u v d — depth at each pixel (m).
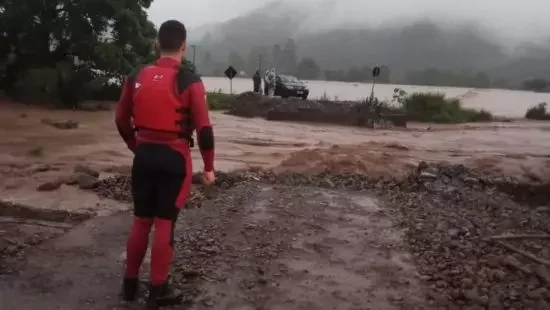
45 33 26.20
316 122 24.70
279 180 8.77
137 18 27.98
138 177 3.92
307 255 5.20
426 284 4.61
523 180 9.91
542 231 6.37
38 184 8.20
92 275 4.53
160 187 3.90
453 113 30.23
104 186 7.95
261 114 26.47
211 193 7.54
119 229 5.79
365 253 5.31
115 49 25.69
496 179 9.71
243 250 5.25
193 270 4.62
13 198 7.32
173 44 3.98
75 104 24.41
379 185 8.68
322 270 4.85
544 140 20.45
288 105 25.66
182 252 5.10
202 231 5.75
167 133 3.84
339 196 7.65
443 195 8.17
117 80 28.34
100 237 5.51
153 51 28.55
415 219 6.55
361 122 24.16
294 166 10.08
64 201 7.20
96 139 14.68
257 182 8.52
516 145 18.88
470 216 6.89
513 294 4.41
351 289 4.46
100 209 6.80
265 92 38.66
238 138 17.11
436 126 26.50
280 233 5.80
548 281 4.70
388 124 24.89
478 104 52.75
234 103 28.17
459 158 14.34
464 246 5.55
